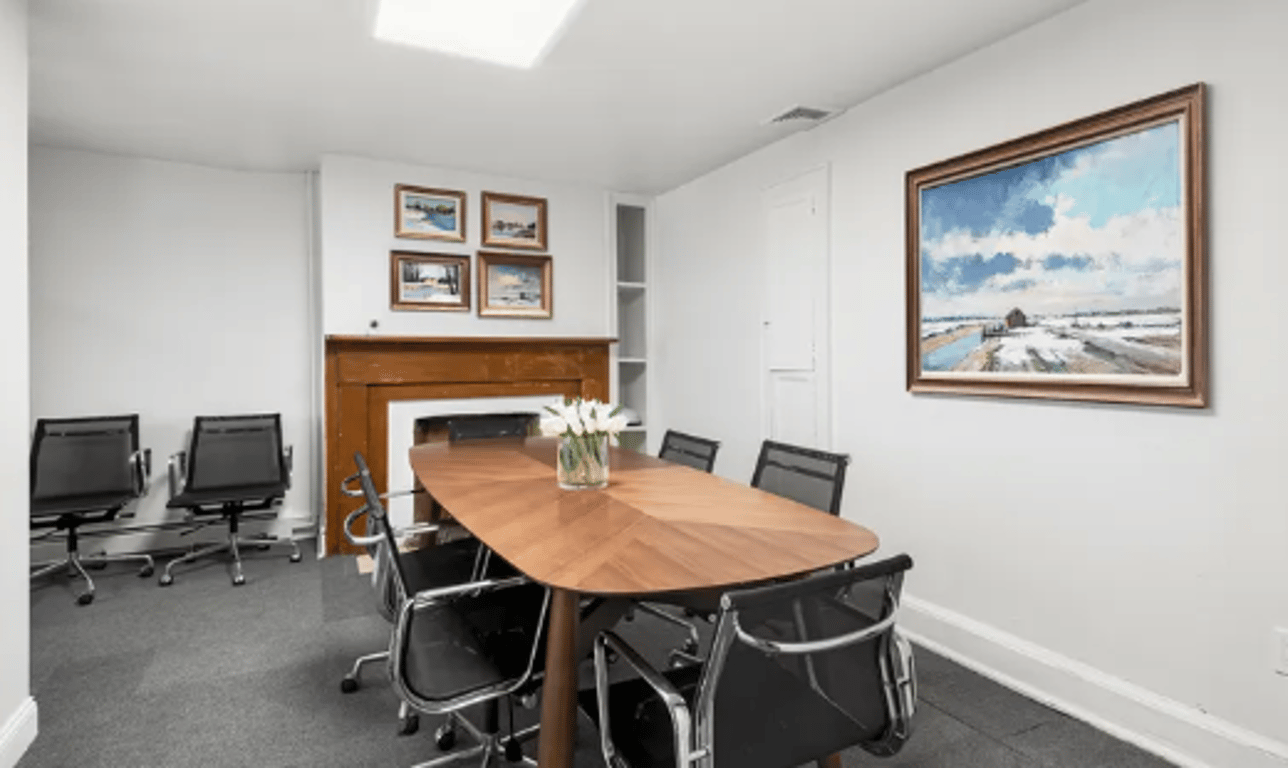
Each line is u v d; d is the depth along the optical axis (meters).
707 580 1.47
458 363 4.30
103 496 3.63
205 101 3.13
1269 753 1.82
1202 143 1.93
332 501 4.02
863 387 3.15
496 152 3.92
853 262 3.20
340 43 2.54
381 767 1.97
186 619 3.06
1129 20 2.11
